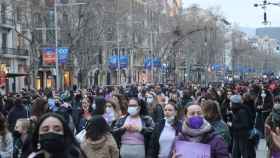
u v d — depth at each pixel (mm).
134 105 11156
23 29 59781
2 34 63000
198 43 90438
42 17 50125
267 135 11352
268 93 22938
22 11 49062
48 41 55500
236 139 15672
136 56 95625
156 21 76750
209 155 7746
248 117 15609
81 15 48781
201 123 7848
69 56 50094
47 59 45469
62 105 16078
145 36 80000
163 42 76625
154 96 17297
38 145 5910
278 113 11289
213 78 114688
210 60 101375
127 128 11031
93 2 49438
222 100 21984
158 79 84500
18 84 66250
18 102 16172
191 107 8281
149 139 11094
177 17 78562
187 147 7809
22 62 67812
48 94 23781
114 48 76000
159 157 10711
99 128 9055
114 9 53875
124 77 91750
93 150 9023
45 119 5719
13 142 10609
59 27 51312
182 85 48531
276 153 11250
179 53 90938
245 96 17781
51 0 50312
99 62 71875
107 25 53250
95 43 52656
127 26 68188
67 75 63875
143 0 74875
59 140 5578
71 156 5645
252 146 15820
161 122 10781
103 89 29703
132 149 10977
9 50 63781
